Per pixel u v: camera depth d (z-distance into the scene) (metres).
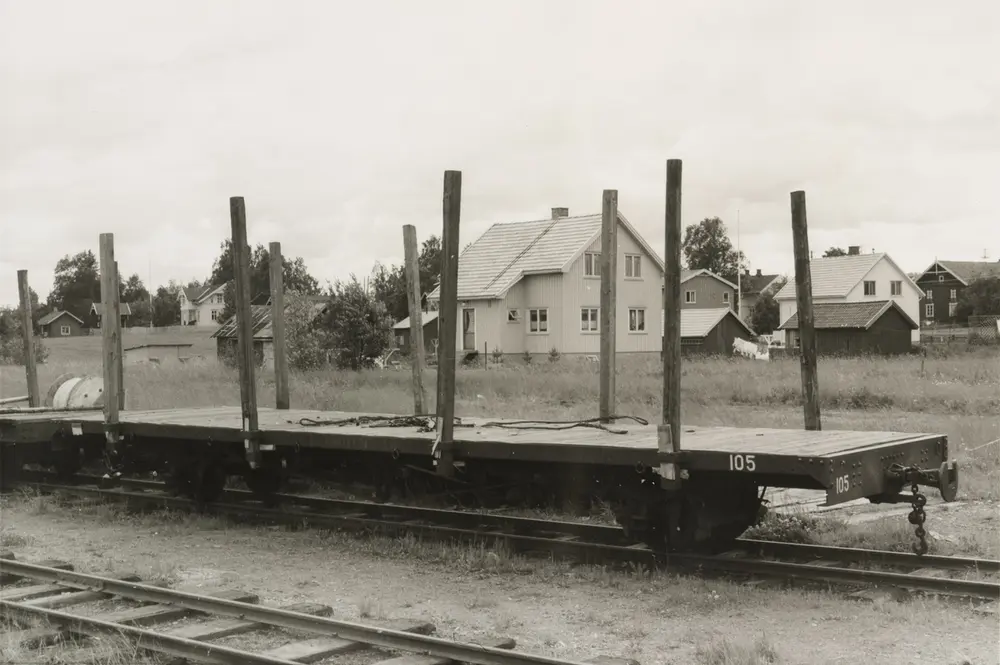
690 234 133.88
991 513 10.06
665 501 7.86
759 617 6.45
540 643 5.97
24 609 6.46
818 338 54.41
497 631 6.29
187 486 11.60
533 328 47.38
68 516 11.23
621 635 6.14
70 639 6.03
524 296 47.69
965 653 5.57
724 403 23.84
